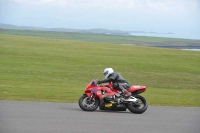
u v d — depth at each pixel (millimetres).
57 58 49219
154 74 39500
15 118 11742
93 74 37594
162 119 13172
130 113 14641
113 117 13203
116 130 10750
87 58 50938
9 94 18594
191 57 58844
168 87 32062
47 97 18531
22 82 27703
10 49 56125
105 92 14734
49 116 12492
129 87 14930
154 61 51375
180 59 55906
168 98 21062
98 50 64312
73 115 13062
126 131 10680
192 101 20109
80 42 81438
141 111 14539
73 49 63625
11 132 9734
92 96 14594
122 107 14672
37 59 46906
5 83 25969
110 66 44250
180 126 11852
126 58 53500
